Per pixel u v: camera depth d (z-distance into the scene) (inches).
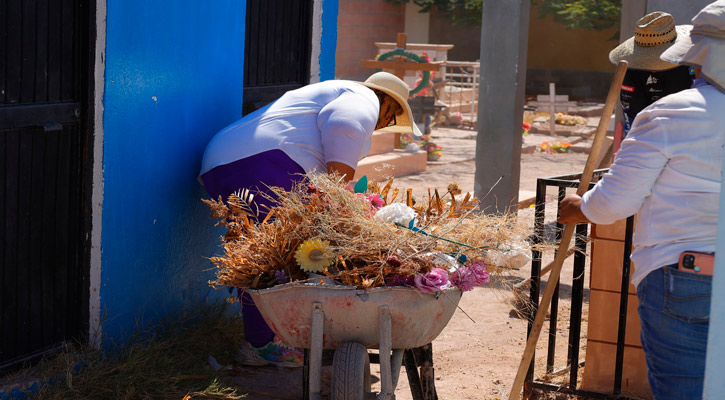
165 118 166.4
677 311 106.3
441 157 545.0
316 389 126.5
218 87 183.5
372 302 125.3
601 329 152.3
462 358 185.8
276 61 215.2
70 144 149.9
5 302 141.0
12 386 138.7
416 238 131.5
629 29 256.5
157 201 167.3
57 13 142.3
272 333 171.9
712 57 106.3
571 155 588.4
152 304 169.6
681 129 104.8
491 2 280.5
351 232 132.7
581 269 152.4
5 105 134.6
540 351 191.2
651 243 109.4
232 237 147.6
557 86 1032.2
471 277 129.0
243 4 190.9
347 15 876.6
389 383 126.1
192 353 168.2
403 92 177.2
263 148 162.2
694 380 107.6
